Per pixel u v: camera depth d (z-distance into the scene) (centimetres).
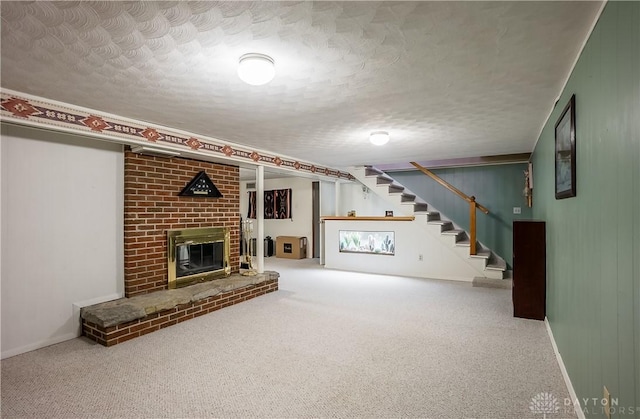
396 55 197
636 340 115
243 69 196
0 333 278
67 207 323
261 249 508
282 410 204
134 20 158
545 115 322
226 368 257
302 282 568
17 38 174
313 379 240
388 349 291
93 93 258
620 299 130
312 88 249
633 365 117
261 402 212
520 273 376
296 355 280
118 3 144
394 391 224
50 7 147
